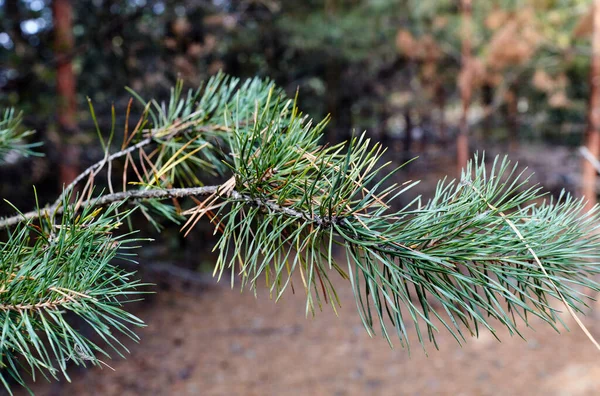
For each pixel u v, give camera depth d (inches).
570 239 21.0
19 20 181.5
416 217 22.5
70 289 19.8
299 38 285.1
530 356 191.2
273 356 196.2
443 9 320.5
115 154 33.1
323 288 22.0
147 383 171.9
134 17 203.3
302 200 22.3
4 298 19.2
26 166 165.5
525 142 354.6
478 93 355.6
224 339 206.4
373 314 227.9
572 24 259.8
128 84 196.7
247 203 24.2
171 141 36.7
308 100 329.7
